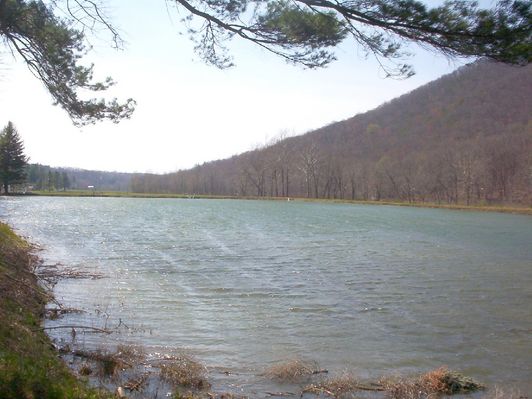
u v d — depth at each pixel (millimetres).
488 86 139250
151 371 8750
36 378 6270
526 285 17594
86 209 60500
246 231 36469
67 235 31234
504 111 125312
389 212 65250
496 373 9430
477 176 89500
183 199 105312
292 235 34062
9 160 83688
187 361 9070
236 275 18484
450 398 8125
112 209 62156
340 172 109688
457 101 141250
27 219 42531
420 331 11953
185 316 12680
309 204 88375
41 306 11984
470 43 5922
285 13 6949
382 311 13695
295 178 122438
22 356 6977
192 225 40844
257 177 119312
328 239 31906
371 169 105312
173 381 8328
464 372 9438
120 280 16984
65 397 6141
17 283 12164
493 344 11086
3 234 18922
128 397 7551
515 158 90938
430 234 36344
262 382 8633
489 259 23891
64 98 12070
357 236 34031
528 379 9148
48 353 8141
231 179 132500
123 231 34688
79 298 14000
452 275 19391
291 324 12234
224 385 8461
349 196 111500
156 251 24703
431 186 92938
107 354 9172
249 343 10734
